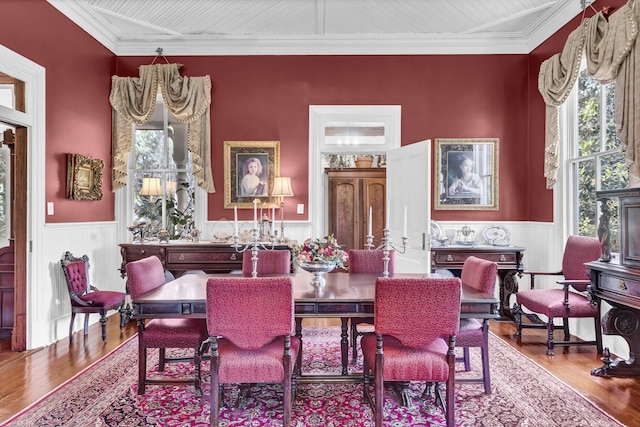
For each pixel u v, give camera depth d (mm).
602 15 3398
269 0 4141
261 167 4996
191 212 5109
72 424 2318
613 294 2791
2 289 3816
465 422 2357
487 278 2576
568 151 4203
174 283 2871
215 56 4996
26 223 3588
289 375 2162
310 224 4996
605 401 2607
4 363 3230
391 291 2104
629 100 3055
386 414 2467
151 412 2465
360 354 3498
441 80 4973
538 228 4668
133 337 3920
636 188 2615
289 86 4996
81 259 4004
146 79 4859
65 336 3957
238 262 4406
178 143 5156
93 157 4555
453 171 4945
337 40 4910
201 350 2652
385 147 5000
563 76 3984
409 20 4527
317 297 2420
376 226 6090
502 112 4949
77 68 4262
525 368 3145
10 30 3361
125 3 4164
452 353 2164
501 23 4570
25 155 3596
